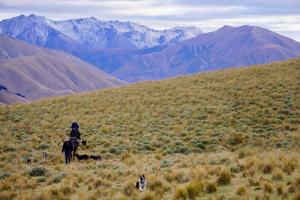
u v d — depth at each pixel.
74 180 18.84
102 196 15.03
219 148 28.45
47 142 34.47
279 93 43.41
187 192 13.55
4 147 32.19
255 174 16.25
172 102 47.22
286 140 27.69
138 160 25.12
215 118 37.41
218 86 52.66
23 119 45.38
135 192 14.95
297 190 12.59
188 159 23.42
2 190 18.58
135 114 43.38
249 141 28.91
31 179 20.56
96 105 50.84
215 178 16.31
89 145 32.00
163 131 34.84
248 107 39.38
